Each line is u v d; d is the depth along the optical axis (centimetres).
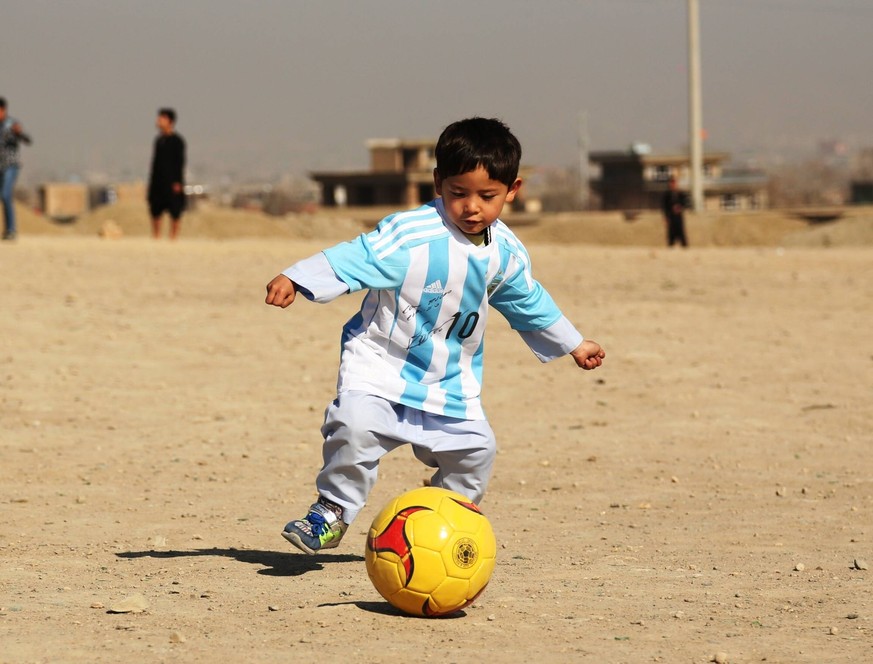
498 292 621
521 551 719
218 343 1573
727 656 480
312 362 1472
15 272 2133
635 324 1762
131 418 1169
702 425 1170
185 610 556
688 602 584
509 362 1496
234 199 16450
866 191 11194
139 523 792
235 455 1029
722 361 1494
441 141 578
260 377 1381
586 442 1099
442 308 597
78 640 500
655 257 2728
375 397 599
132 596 565
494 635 514
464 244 593
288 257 2539
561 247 3159
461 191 577
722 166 13475
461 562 535
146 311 1789
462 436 612
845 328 1742
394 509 547
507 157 575
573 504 873
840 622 545
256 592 600
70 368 1388
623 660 477
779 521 814
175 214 2842
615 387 1349
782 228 5194
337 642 499
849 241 4484
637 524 804
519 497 898
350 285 574
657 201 11856
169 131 2845
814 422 1182
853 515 833
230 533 764
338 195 11650
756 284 2234
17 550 707
